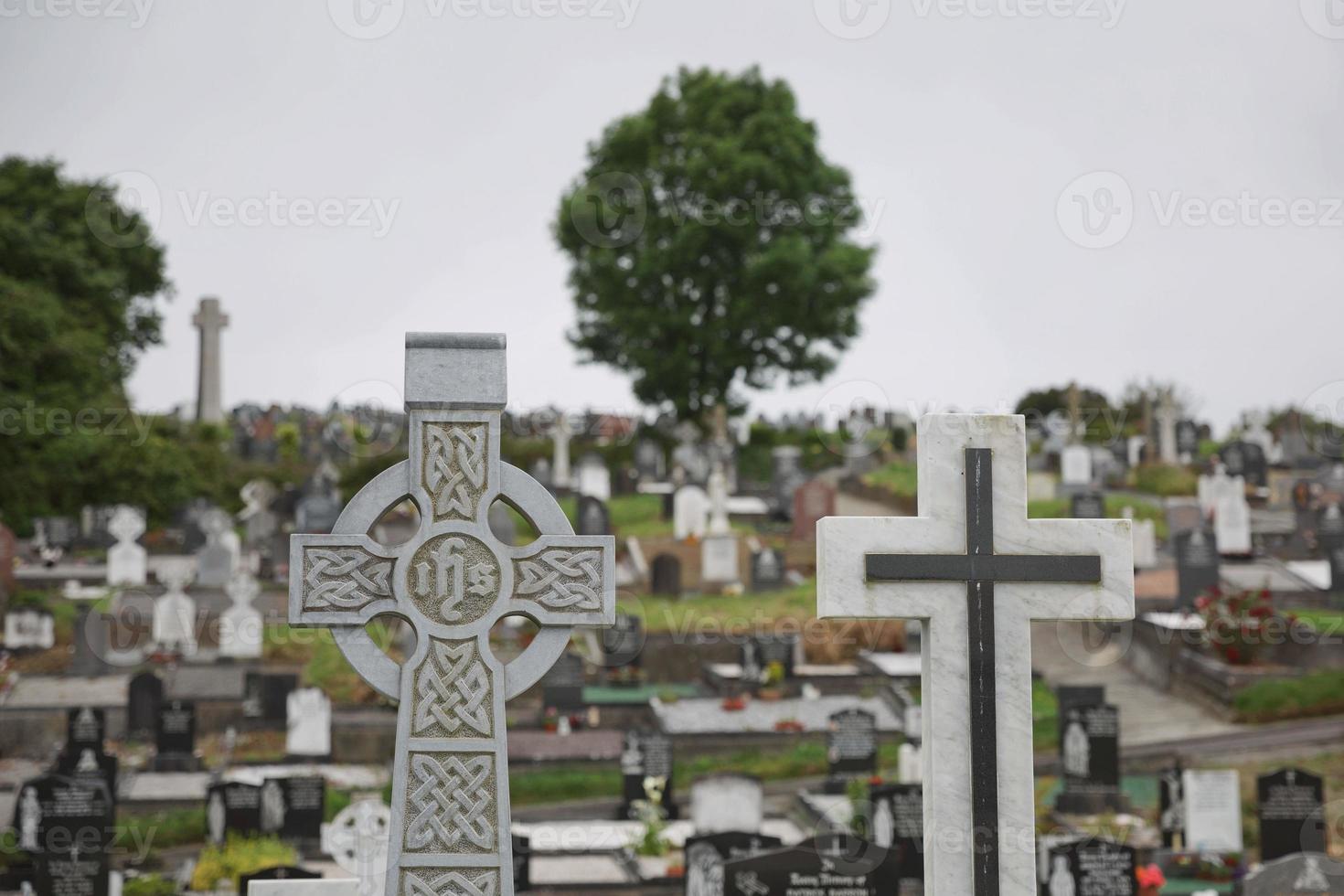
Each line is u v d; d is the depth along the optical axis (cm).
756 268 4147
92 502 3603
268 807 1919
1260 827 1825
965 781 815
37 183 4041
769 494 3966
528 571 757
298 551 744
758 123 4291
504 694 753
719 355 4303
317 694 2305
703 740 2328
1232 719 2356
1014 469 821
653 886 1678
